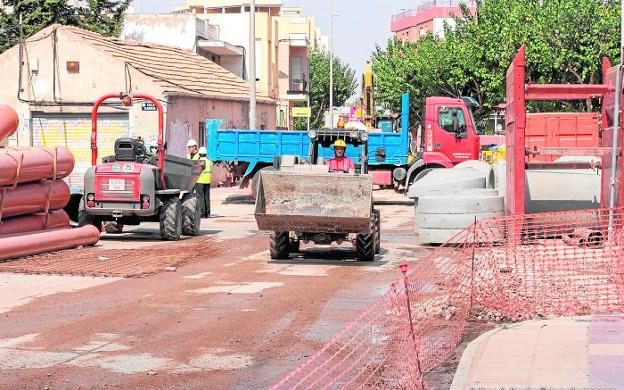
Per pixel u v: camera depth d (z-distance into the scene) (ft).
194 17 189.26
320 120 338.54
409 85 207.51
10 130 66.13
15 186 59.77
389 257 60.70
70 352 33.01
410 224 86.58
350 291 46.26
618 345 32.89
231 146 112.88
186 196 75.00
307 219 56.29
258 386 28.76
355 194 57.21
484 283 44.57
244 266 55.88
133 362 31.68
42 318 39.04
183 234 74.90
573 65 143.33
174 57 156.76
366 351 32.96
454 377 28.58
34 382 29.01
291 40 251.60
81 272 51.39
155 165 73.77
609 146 65.62
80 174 126.41
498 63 165.68
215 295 44.93
